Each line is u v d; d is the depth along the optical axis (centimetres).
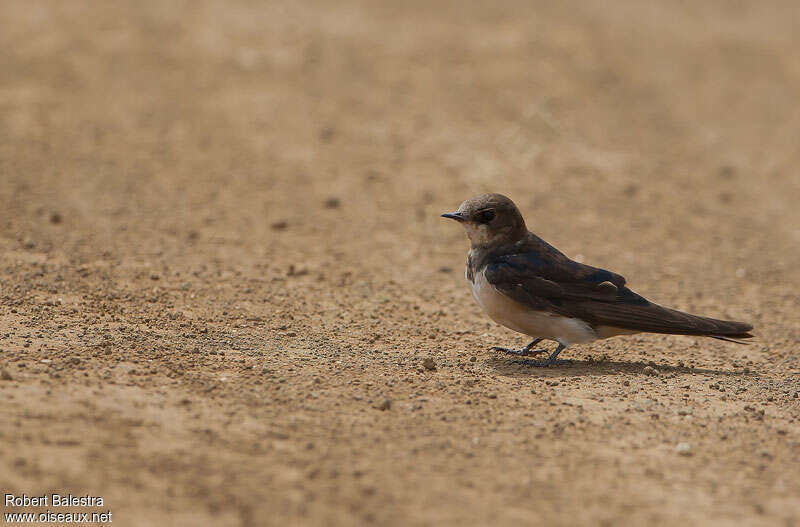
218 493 704
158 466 738
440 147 2250
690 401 995
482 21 3178
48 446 749
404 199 1977
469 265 1119
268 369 1012
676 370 1124
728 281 1630
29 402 835
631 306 1073
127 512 668
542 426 893
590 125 2462
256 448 790
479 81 2662
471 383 1010
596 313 1062
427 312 1337
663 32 3400
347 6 3225
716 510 731
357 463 776
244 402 902
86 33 2755
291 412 885
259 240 1673
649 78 2898
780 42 3434
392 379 1009
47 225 1638
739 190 2195
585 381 1048
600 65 2906
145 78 2520
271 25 2952
